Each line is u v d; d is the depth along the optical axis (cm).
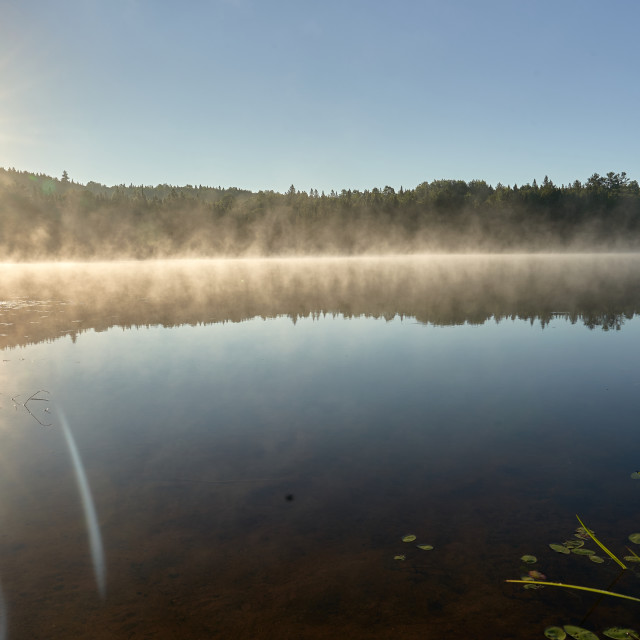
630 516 234
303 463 302
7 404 431
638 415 374
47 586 197
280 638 167
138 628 173
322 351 633
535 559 204
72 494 271
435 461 300
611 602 181
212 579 199
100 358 614
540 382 471
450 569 202
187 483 280
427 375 505
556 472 282
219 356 614
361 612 179
